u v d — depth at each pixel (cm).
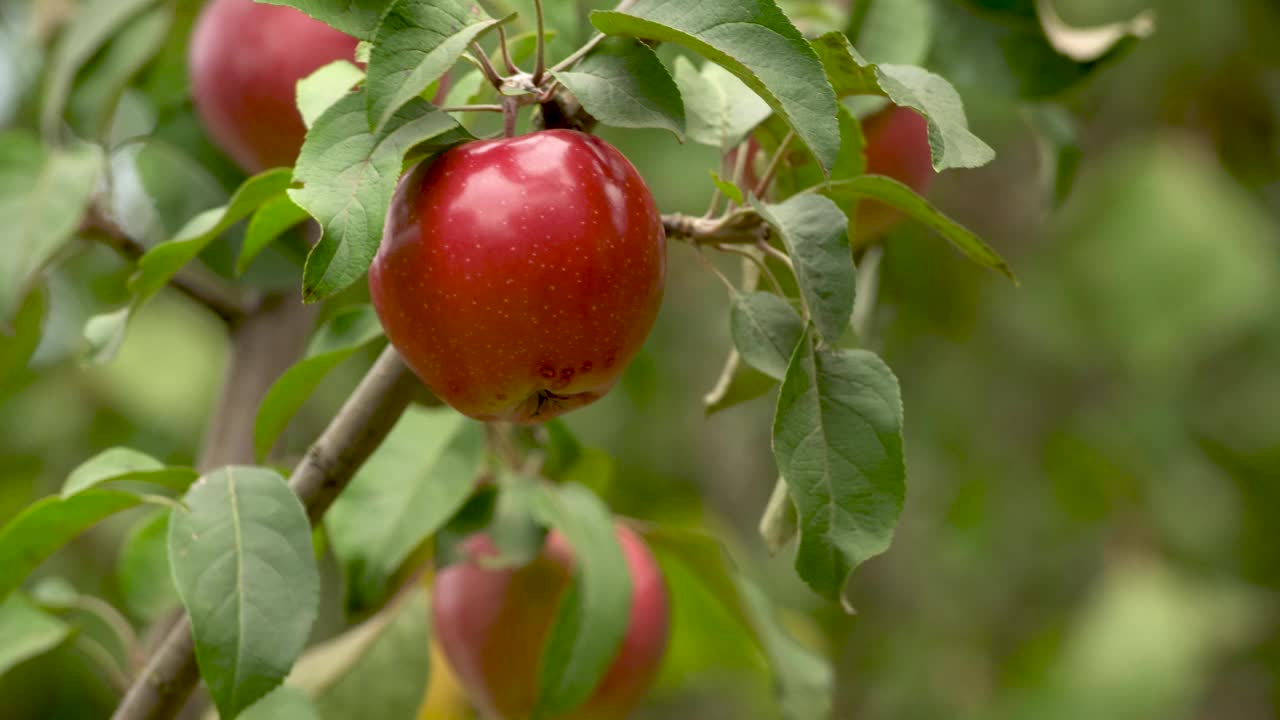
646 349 187
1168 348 223
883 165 137
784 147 124
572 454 141
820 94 113
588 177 117
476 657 139
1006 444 264
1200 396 259
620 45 116
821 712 138
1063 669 240
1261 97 234
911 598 276
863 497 116
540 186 116
